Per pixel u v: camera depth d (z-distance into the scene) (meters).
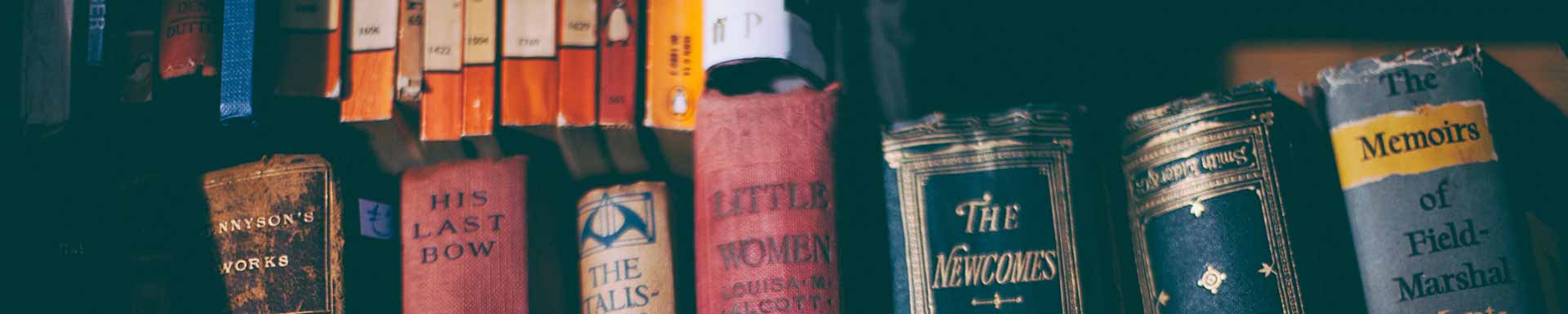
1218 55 0.50
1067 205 0.43
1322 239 0.42
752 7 0.44
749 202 0.42
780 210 0.42
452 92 0.45
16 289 0.45
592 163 0.47
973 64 0.48
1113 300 0.42
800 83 0.45
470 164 0.45
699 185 0.43
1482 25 0.50
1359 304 0.42
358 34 0.46
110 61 0.46
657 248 0.44
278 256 0.44
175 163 0.48
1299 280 0.41
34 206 0.46
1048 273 0.42
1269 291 0.41
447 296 0.44
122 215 0.45
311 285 0.43
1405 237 0.42
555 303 0.45
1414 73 0.43
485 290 0.44
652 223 0.45
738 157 0.43
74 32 0.46
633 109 0.45
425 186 0.45
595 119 0.44
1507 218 0.41
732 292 0.42
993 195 0.43
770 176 0.42
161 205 0.45
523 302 0.44
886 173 0.43
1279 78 0.50
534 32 0.45
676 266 0.45
